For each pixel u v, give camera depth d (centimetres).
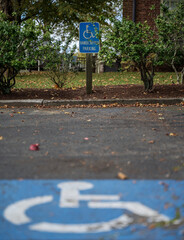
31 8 2247
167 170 450
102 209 334
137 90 1156
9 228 298
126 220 312
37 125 736
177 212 326
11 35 1045
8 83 1118
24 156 510
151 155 517
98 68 2559
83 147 560
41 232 292
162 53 1110
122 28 1039
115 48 1075
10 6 2095
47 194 369
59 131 679
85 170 447
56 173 435
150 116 834
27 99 1045
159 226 300
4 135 647
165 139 617
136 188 387
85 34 1089
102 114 865
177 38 1168
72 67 1328
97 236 285
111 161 486
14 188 386
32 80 1736
